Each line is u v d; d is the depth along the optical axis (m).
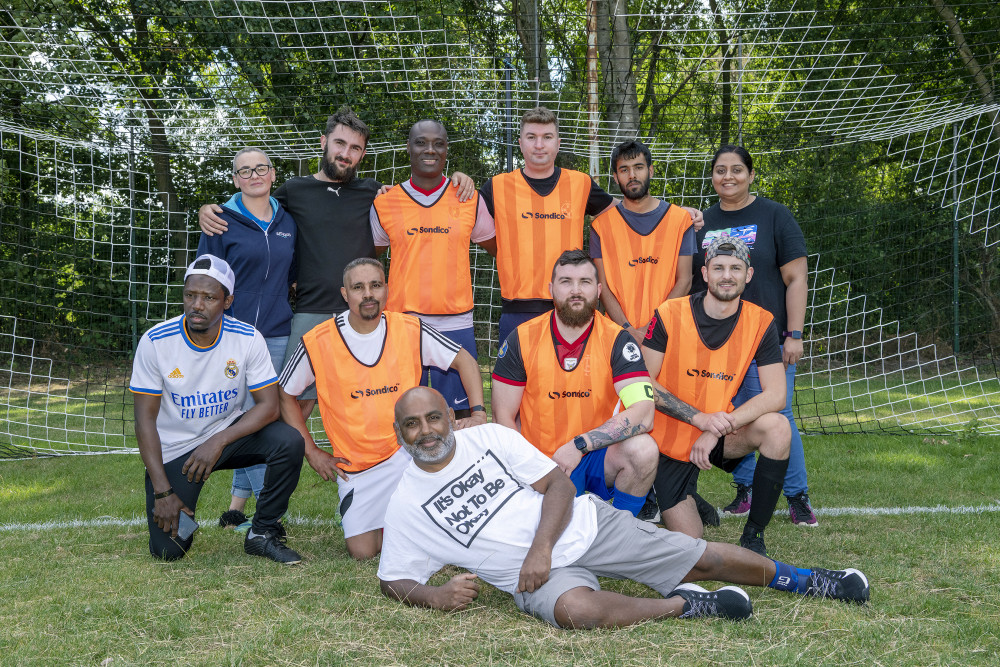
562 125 7.15
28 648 2.40
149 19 9.28
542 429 3.38
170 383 3.40
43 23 8.05
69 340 11.55
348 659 2.30
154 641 2.46
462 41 9.92
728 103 8.23
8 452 5.96
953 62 6.88
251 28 8.47
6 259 11.29
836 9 8.08
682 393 3.49
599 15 9.36
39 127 7.45
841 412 7.45
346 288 3.44
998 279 10.27
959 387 8.42
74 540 3.75
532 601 2.55
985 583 2.91
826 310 10.91
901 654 2.28
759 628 2.46
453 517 2.62
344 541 3.78
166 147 8.22
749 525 3.36
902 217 10.50
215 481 5.11
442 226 4.11
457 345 3.64
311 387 4.07
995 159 10.52
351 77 8.20
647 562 2.63
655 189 10.87
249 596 2.89
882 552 3.34
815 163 10.53
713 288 3.38
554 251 4.16
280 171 11.66
